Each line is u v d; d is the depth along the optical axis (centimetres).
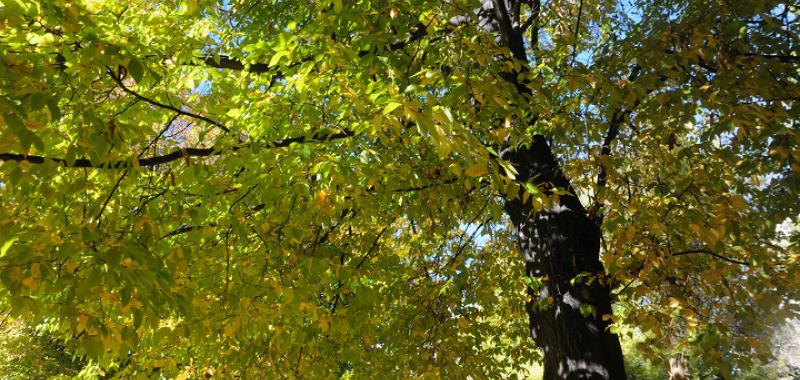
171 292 331
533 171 542
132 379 559
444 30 454
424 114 238
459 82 369
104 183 401
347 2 397
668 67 437
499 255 929
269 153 368
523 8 812
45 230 296
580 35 840
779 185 589
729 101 439
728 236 486
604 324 497
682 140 709
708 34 435
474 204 607
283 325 512
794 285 446
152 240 336
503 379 831
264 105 405
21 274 269
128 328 310
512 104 455
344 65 342
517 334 923
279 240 434
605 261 440
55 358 1238
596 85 443
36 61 271
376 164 405
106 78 362
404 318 675
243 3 564
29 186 311
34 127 246
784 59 509
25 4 242
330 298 540
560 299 505
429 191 499
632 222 471
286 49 337
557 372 491
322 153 380
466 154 243
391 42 422
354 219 567
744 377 944
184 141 575
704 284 538
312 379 567
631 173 519
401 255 804
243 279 434
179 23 482
